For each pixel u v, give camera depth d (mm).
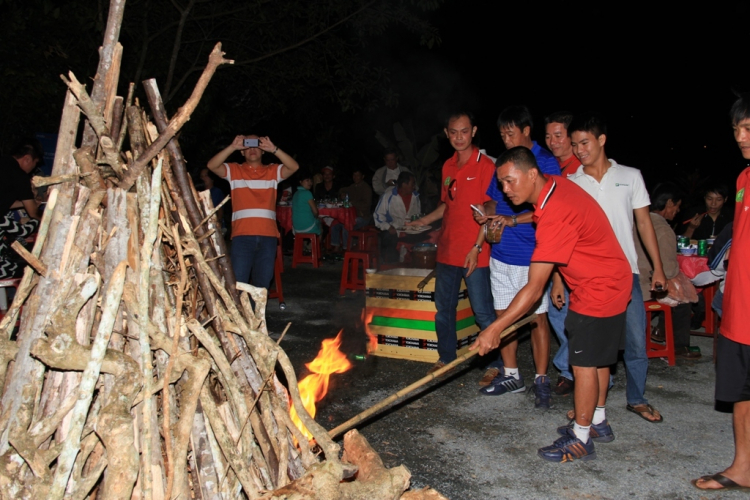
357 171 12102
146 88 2820
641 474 3693
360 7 10078
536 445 4074
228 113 12359
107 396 2424
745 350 3371
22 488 2297
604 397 4102
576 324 3758
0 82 8297
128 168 2551
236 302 2912
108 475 2258
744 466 3518
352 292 8875
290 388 2695
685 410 4660
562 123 4891
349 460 2830
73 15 8648
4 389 2561
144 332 2428
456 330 5496
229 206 12875
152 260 2580
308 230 10984
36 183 2518
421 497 2666
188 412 2420
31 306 2541
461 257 5070
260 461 2607
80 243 2508
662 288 4316
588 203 3568
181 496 2393
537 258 3488
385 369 5605
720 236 3924
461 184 5016
